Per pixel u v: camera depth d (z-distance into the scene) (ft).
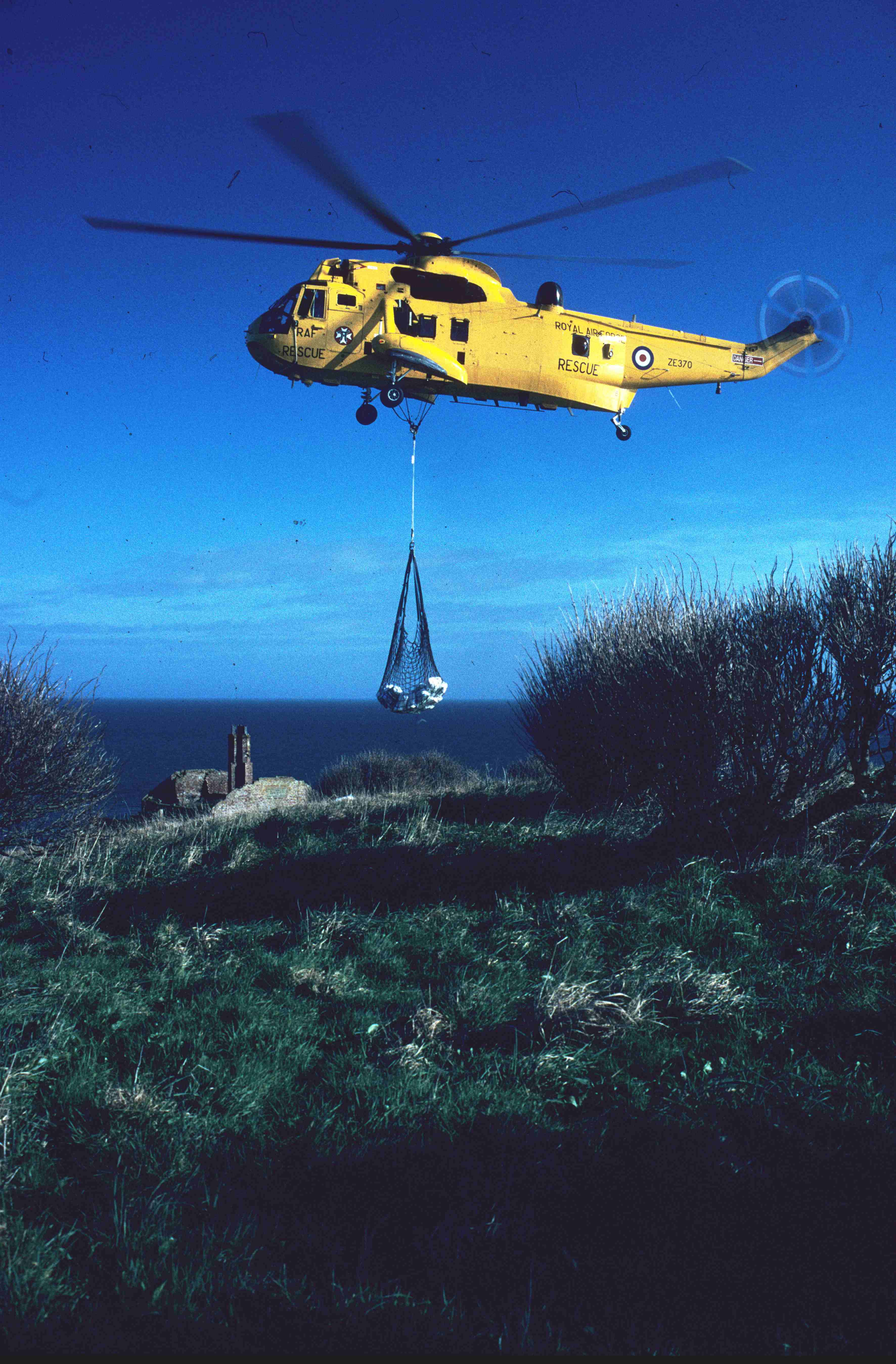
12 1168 9.60
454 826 25.44
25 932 18.52
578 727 27.55
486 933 17.65
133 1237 8.32
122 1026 13.17
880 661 18.93
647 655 23.04
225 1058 12.30
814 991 14.02
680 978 14.49
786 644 20.18
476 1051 12.80
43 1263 8.09
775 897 18.02
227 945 17.34
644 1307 7.57
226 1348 7.05
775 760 20.22
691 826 21.12
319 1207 9.09
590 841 22.26
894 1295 7.55
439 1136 10.23
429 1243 8.44
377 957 16.42
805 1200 8.80
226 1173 9.61
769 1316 7.45
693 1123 10.30
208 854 23.73
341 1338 7.17
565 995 13.91
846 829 21.50
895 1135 9.79
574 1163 9.60
